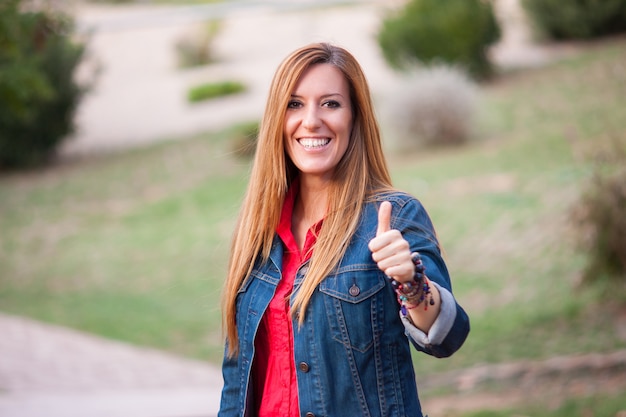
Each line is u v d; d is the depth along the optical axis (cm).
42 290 1413
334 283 224
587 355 788
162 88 2722
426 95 1795
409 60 2188
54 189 1992
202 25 3397
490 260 1205
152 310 1262
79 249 1606
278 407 231
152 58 3105
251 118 2261
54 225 1753
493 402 674
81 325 1205
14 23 702
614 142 899
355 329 221
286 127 243
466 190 1495
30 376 917
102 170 2084
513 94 2030
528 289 1068
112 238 1647
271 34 3170
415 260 205
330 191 239
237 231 250
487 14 2161
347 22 3091
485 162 1622
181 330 1156
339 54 244
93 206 1852
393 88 1889
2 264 1567
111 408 738
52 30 777
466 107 1788
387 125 1828
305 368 225
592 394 644
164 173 1995
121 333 1154
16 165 2181
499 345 878
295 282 232
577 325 896
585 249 882
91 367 970
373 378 222
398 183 1580
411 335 212
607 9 2311
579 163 1433
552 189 1400
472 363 838
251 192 248
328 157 239
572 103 1892
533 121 1825
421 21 2172
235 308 246
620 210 845
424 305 207
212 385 883
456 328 210
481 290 1104
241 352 241
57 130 2175
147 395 808
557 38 2414
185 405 743
